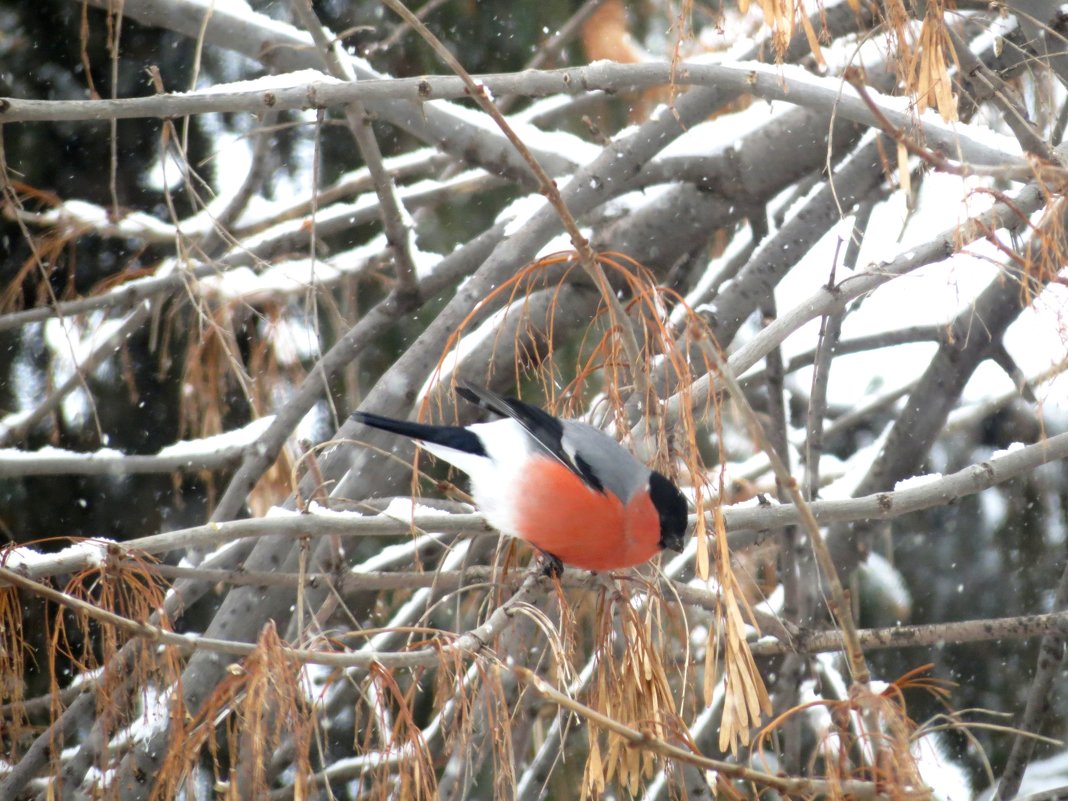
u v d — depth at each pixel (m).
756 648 7.64
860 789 3.99
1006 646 11.71
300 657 4.61
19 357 11.92
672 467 6.26
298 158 13.00
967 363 9.62
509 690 7.62
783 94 6.71
